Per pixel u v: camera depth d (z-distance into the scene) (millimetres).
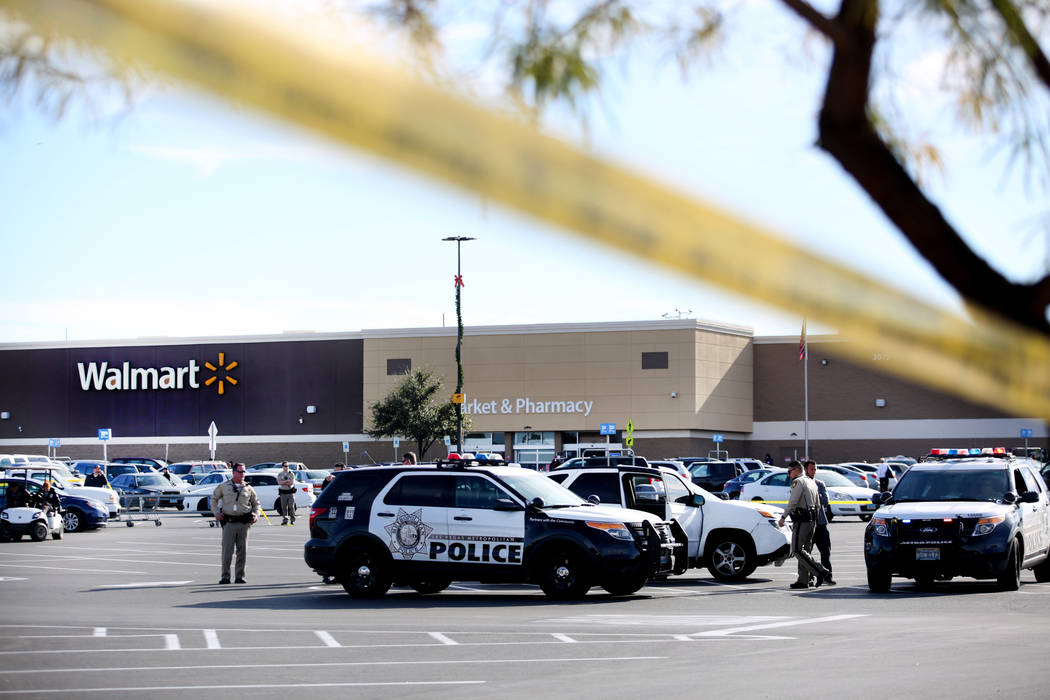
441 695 12039
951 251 1114
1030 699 11078
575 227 917
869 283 977
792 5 1193
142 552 36344
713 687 12047
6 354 95125
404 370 89375
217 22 880
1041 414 1033
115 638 16859
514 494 22766
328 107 892
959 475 24688
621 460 35531
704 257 928
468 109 919
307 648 15750
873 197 1156
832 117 1171
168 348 93312
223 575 26156
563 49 1167
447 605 21625
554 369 87250
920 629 16875
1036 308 1061
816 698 11273
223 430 92250
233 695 12227
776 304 946
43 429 94312
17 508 41312
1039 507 25422
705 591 24016
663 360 85250
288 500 51406
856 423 84750
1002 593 22703
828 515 25172
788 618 18734
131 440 93375
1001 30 1227
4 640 16672
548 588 22359
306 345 91688
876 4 1170
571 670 13547
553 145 922
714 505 26516
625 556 22172
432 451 89062
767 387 87438
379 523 23078
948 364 1003
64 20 872
